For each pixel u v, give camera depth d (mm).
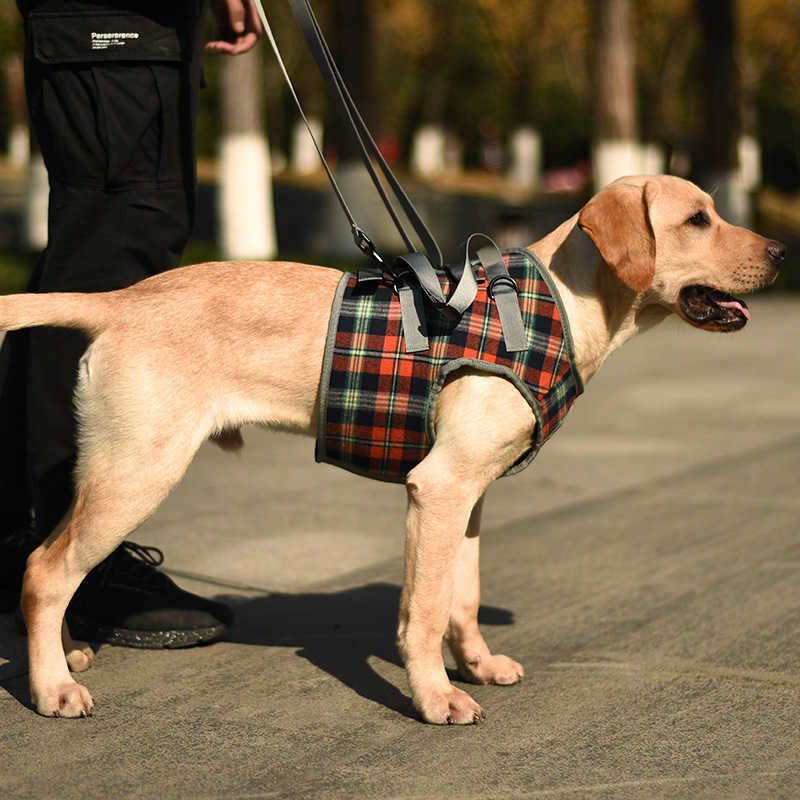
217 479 9969
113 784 4609
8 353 6488
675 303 5707
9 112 59531
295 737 5074
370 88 27594
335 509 9055
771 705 5457
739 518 8891
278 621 6645
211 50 6996
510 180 61781
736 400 14008
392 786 4617
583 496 9609
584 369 5633
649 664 5973
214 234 30844
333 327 5367
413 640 5266
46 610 5324
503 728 5195
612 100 25391
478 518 5754
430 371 5277
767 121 65188
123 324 5328
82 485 5352
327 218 28500
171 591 6184
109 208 6199
